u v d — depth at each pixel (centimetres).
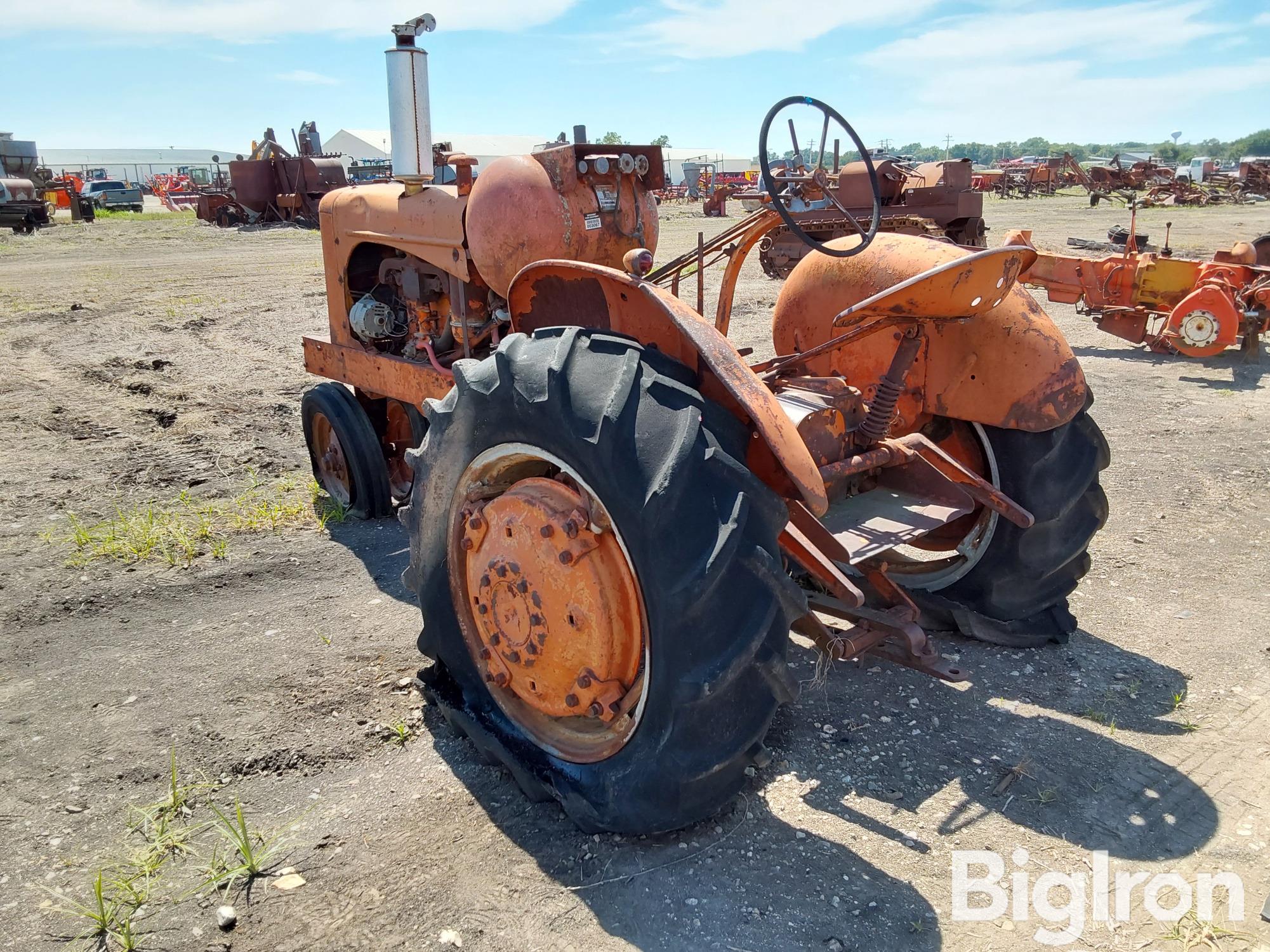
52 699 324
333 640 365
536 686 253
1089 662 337
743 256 316
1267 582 398
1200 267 840
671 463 211
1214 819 251
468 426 259
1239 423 645
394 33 409
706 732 221
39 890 234
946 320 283
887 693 317
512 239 379
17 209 2716
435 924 219
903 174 1501
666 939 213
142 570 436
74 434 675
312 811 262
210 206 3012
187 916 223
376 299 491
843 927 215
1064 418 316
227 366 917
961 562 351
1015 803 259
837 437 294
